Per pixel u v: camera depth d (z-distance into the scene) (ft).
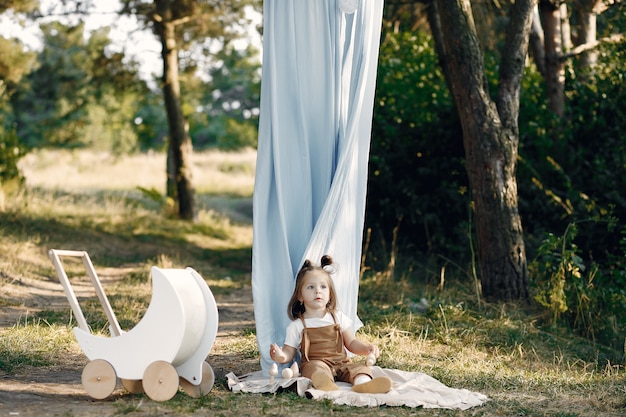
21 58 60.75
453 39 32.42
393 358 23.11
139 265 44.83
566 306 29.78
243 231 68.13
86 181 94.79
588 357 26.12
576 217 37.22
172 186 68.54
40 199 60.39
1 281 33.88
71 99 116.37
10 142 52.03
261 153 20.66
